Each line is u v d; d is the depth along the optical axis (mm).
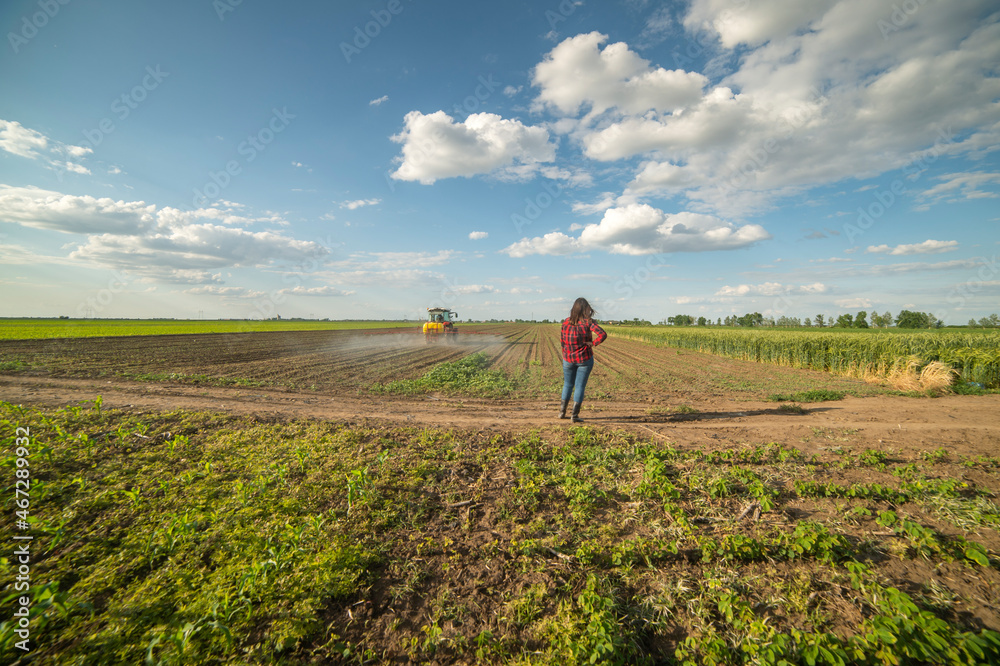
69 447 5484
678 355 27047
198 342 29750
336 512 4117
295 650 2559
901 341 14938
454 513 4207
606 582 3070
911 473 4871
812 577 3084
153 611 2799
